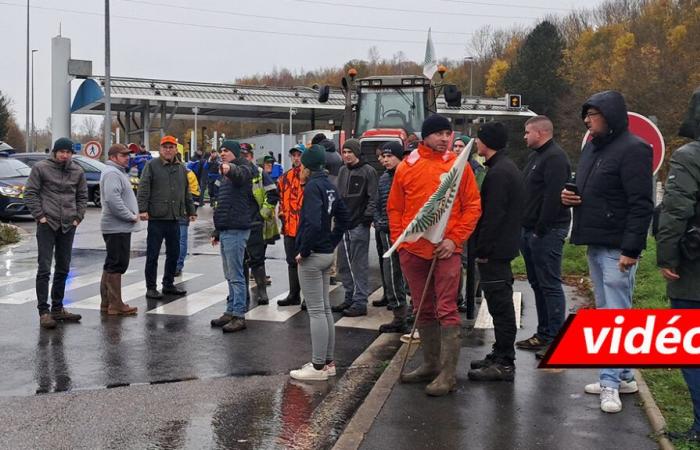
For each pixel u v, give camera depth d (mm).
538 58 72000
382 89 17031
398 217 6008
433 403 5520
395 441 4781
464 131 16734
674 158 4586
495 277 6039
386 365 6809
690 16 51844
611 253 5422
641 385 5797
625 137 5312
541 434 4887
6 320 8445
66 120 31953
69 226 8312
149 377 6414
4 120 67312
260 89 40719
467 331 7812
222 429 5207
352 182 8820
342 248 9219
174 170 9781
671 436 4738
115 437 5031
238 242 8078
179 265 11672
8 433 5082
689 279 4613
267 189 9555
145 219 9688
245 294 8211
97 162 26062
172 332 8039
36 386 6125
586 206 5461
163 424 5289
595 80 57594
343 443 4758
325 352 6406
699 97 4508
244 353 7234
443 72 17156
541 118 6750
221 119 45219
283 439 5035
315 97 40875
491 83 84875
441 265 5770
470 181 5781
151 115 40719
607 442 4750
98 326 8242
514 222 5969
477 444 4723
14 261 12984
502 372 6066
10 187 20359
